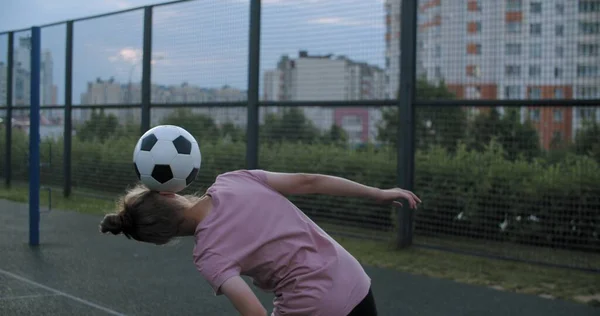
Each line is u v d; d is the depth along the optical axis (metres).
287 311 2.48
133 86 11.83
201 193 10.62
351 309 2.46
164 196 2.50
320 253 2.52
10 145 15.05
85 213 11.01
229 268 2.36
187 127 10.96
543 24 7.42
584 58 7.14
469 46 8.01
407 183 8.07
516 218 7.74
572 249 7.40
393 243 8.13
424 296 5.99
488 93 7.86
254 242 2.42
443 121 8.23
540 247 7.58
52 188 13.67
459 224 8.12
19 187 14.87
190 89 10.73
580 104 6.89
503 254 7.57
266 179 2.60
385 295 6.02
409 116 8.02
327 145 9.30
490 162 7.97
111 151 12.41
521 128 7.79
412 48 7.94
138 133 11.91
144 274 6.70
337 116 9.21
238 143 10.23
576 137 7.38
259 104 9.58
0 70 15.29
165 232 2.46
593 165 7.27
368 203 8.66
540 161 7.66
